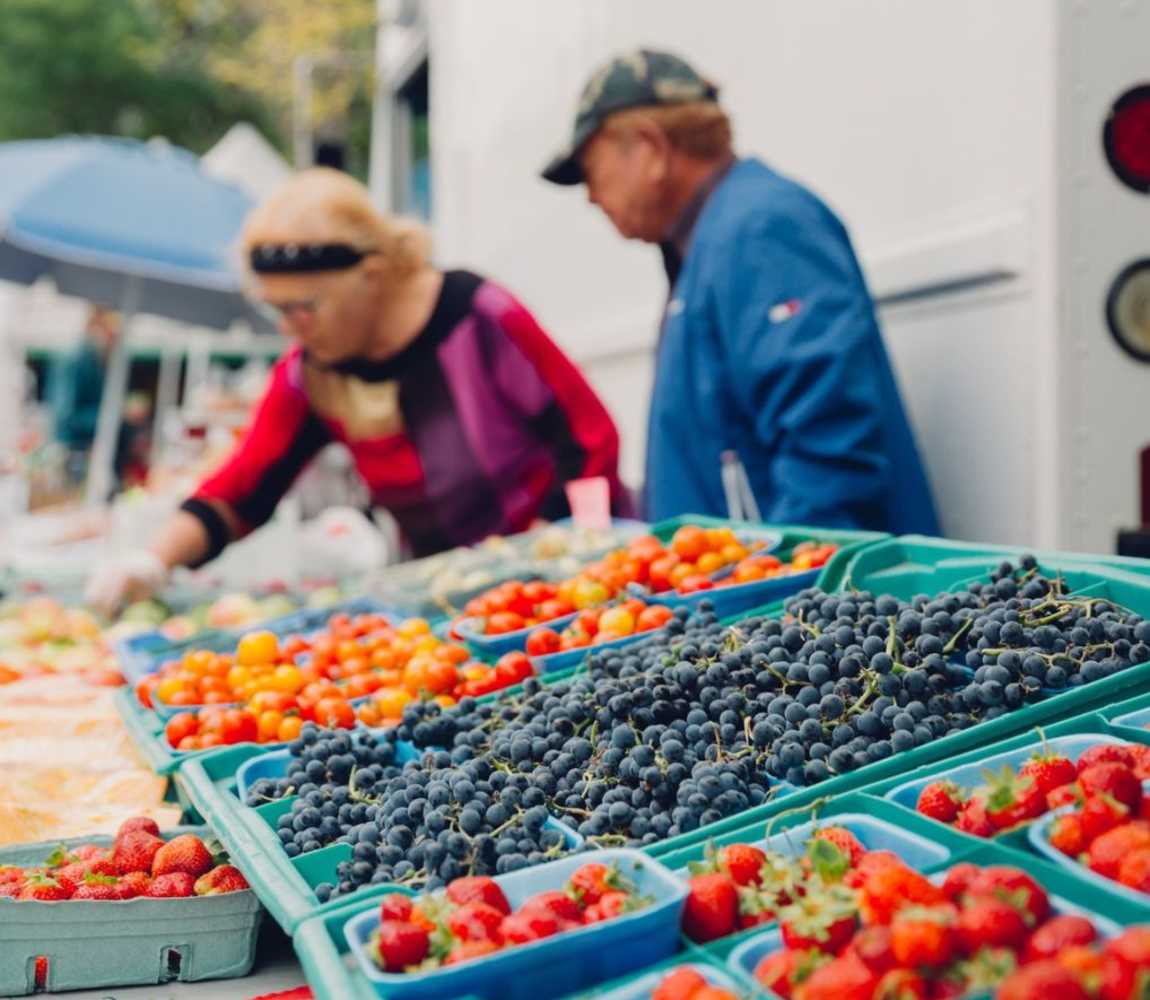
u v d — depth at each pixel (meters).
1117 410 1.58
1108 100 1.56
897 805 0.81
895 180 1.84
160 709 1.45
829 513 1.56
